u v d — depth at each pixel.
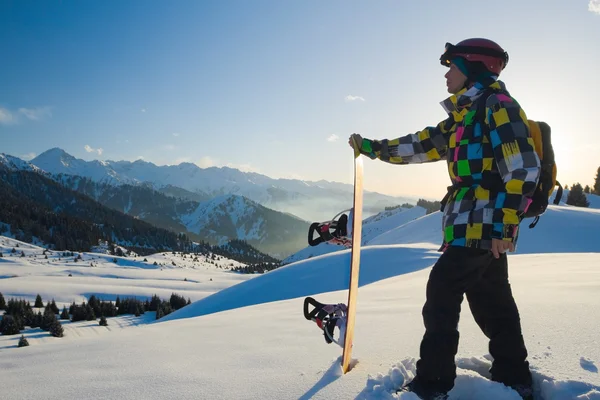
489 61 1.98
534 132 1.87
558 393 1.82
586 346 2.25
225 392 2.15
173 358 3.01
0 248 165.38
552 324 2.72
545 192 1.87
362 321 3.67
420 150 2.35
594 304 3.16
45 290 106.69
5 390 2.46
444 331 1.82
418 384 1.84
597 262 8.54
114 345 3.77
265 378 2.31
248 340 3.47
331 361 2.50
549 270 7.13
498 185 1.84
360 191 2.30
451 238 1.89
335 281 31.97
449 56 2.05
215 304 33.47
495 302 2.03
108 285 118.81
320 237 2.33
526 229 42.59
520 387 1.94
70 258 165.50
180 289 121.88
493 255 1.87
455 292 1.87
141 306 92.56
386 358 2.43
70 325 75.75
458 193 1.93
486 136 1.87
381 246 38.28
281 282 33.84
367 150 2.45
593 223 44.12
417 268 31.38
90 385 2.44
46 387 2.46
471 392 1.93
